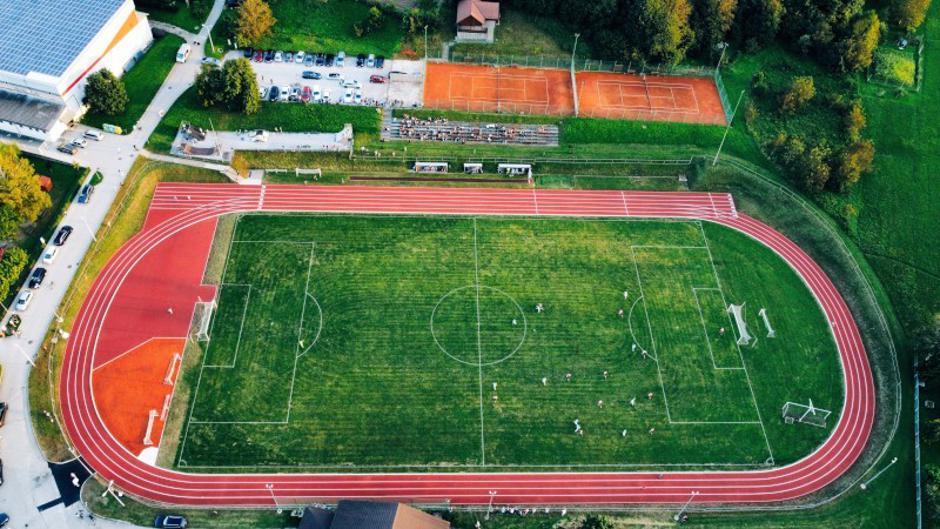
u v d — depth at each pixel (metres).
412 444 83.50
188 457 80.94
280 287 96.38
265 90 116.06
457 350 91.62
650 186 112.00
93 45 108.06
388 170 110.88
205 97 111.56
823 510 80.81
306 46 123.31
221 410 84.62
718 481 82.69
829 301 99.88
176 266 97.12
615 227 106.44
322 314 94.06
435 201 107.69
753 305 98.88
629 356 92.38
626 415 87.12
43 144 105.06
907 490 82.44
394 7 127.69
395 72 121.44
